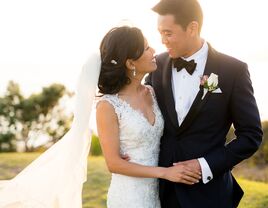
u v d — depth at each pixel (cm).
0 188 354
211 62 332
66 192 348
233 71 326
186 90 336
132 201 334
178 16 324
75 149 338
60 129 1441
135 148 332
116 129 326
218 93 325
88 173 641
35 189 351
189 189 329
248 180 654
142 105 334
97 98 337
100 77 330
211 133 328
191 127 329
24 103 1406
